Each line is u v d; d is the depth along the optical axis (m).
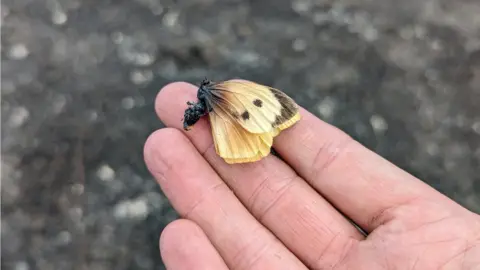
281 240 0.12
